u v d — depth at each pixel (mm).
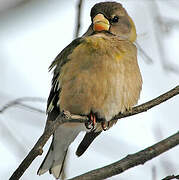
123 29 10656
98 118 9633
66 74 9375
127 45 9562
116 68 9156
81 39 9805
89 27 11000
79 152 10445
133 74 9406
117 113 9461
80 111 9477
